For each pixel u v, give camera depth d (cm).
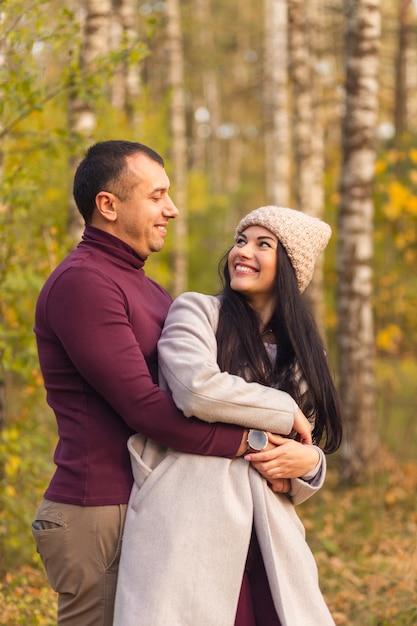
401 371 1052
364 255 725
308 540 572
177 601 229
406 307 937
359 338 724
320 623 243
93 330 237
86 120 567
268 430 243
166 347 245
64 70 444
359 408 714
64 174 609
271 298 266
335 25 1229
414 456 782
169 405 236
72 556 240
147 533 235
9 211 460
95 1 599
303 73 949
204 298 260
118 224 254
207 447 239
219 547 235
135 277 257
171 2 1241
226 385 236
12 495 438
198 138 2281
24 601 388
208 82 2253
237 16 2278
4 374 469
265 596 251
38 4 414
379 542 553
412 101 1446
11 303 449
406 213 838
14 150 480
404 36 1027
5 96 423
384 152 880
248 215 266
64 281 242
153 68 1842
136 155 253
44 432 513
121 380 234
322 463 254
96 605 241
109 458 243
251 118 2638
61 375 247
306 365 256
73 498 241
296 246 259
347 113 720
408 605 421
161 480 240
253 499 244
